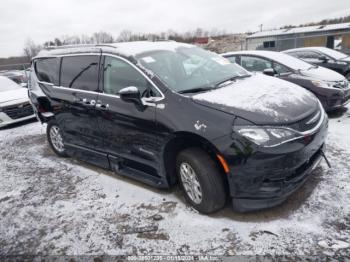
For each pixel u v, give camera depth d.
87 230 2.84
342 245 2.26
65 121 4.24
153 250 2.47
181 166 2.91
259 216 2.72
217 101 2.69
